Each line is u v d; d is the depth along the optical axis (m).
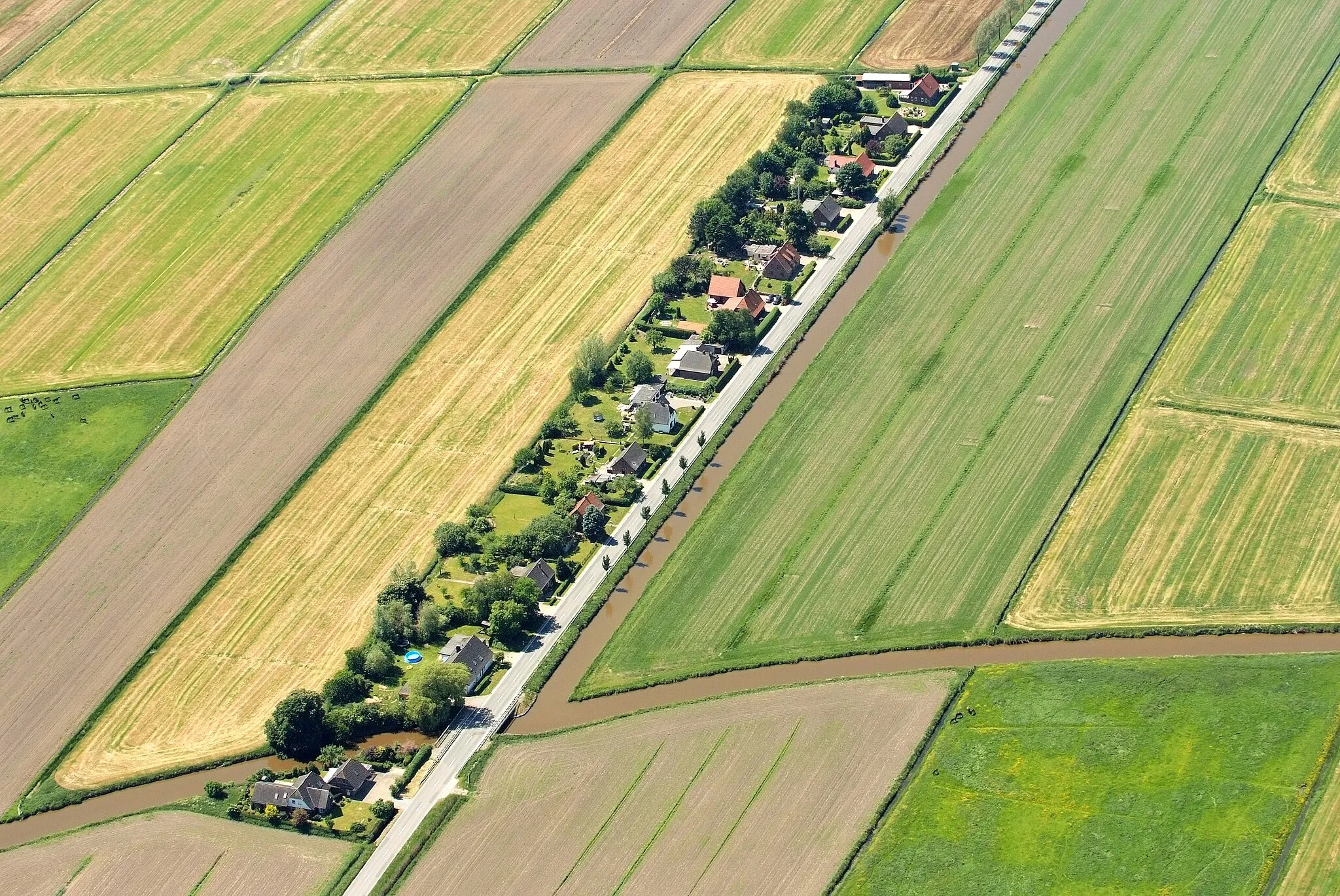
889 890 191.62
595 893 195.25
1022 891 190.00
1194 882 189.00
